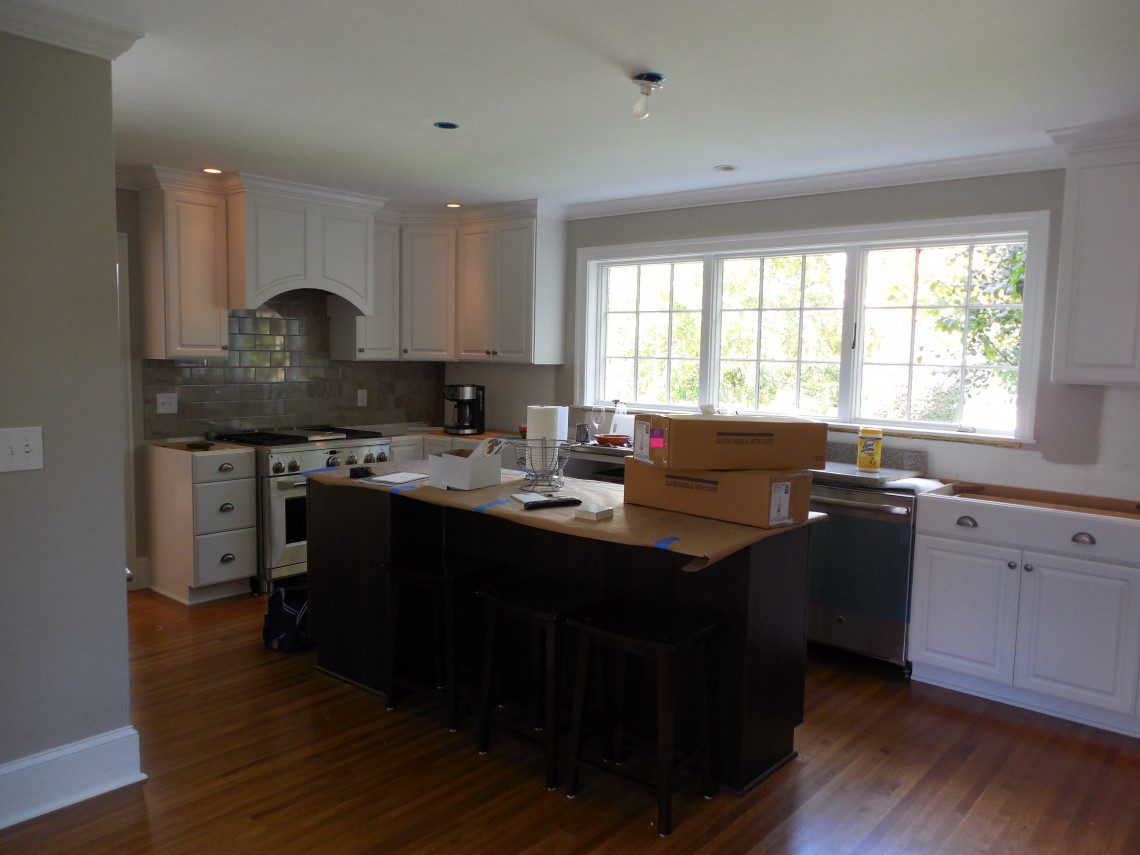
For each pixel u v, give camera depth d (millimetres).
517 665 3170
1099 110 3035
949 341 4043
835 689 3428
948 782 2672
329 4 2262
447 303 5586
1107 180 3199
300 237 4727
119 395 2553
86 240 2453
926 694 3383
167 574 4543
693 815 2451
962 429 3986
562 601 2645
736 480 2500
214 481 4348
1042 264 3656
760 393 4707
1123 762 2816
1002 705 3277
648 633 2355
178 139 3691
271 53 2627
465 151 3861
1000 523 3238
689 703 2686
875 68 2670
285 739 2885
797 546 2717
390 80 2873
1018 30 2336
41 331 2379
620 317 5324
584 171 4258
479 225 5430
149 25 2414
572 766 2527
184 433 4801
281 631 3725
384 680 3227
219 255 4574
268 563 4547
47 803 2426
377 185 4676
